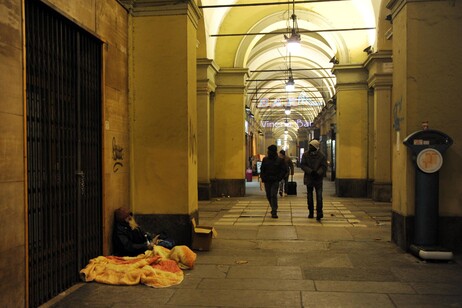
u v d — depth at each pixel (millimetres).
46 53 4551
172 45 7195
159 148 7215
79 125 5258
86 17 5492
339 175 15031
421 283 5156
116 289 4941
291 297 4672
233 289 4957
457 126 6668
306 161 9953
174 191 7180
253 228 8828
